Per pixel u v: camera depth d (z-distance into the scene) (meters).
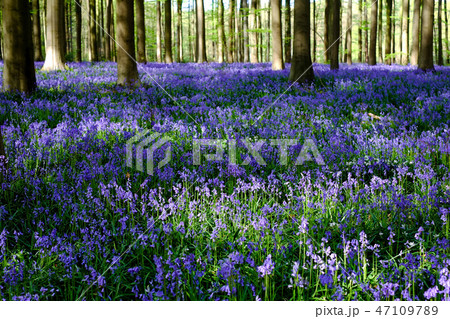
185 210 4.38
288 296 3.09
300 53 13.24
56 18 17.45
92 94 10.59
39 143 5.89
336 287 2.84
